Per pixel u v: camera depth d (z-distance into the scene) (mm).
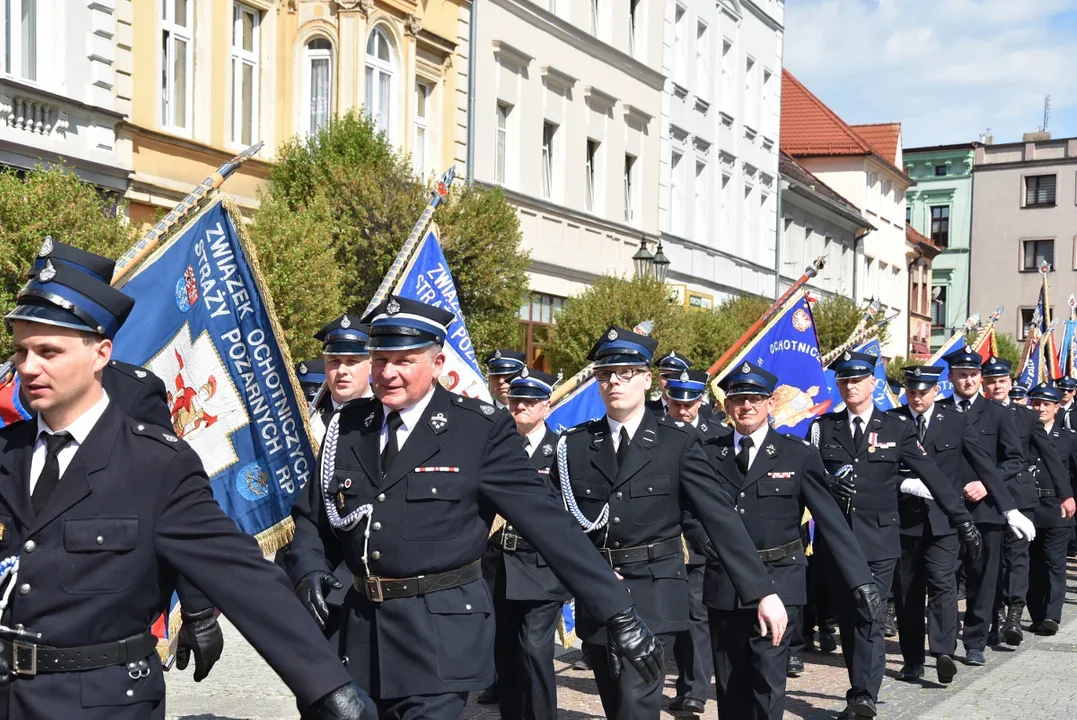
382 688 4430
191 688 7859
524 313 23922
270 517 6320
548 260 24703
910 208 65688
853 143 46938
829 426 9000
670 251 30219
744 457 7000
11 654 3262
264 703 7473
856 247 46031
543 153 24844
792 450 6988
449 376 8195
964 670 9719
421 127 21297
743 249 35344
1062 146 62500
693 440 5980
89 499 3307
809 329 11008
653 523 5902
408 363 4555
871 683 7641
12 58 14352
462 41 22000
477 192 17625
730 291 33969
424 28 20703
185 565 3371
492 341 17656
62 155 14672
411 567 4480
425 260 8156
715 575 6543
